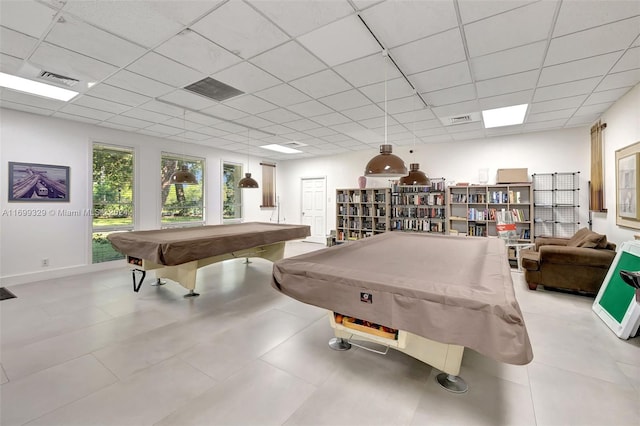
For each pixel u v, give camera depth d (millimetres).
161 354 2289
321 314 3133
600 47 2467
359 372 2051
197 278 4578
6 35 2281
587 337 2576
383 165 2484
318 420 1591
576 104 3914
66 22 2113
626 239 3604
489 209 5648
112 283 4270
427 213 6328
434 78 3086
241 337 2586
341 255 2502
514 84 3248
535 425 1551
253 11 1998
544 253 3758
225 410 1671
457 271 1960
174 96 3611
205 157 6824
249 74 2994
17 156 4199
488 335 1286
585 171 5074
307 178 8555
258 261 5922
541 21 2111
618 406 1696
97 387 1876
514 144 5648
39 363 2154
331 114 4340
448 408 1685
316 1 1897
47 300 3527
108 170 5258
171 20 2098
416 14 2037
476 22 2129
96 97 3645
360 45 2445
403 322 1512
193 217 6684
